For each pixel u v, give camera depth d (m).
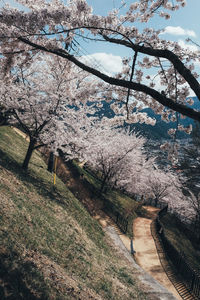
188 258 23.42
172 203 46.00
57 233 10.87
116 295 9.00
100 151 27.25
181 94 5.03
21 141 28.66
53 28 5.22
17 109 17.16
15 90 15.97
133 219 28.69
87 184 28.66
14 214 9.15
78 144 19.30
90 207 22.33
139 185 45.19
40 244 8.58
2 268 5.55
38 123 18.72
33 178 17.91
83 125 19.02
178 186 34.06
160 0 5.65
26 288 5.42
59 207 15.17
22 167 18.61
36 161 24.03
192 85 3.51
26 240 8.02
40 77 17.89
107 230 19.33
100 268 10.85
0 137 23.81
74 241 11.69
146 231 24.75
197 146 24.36
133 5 5.77
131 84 3.96
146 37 5.38
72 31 4.86
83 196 23.91
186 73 3.58
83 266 9.58
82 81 18.80
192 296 13.62
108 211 24.80
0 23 5.29
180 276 15.95
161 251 19.88
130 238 20.97
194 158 24.19
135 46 4.11
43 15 4.88
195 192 32.34
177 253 17.48
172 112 5.33
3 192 10.89
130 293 10.05
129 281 11.70
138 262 16.72
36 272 6.31
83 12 4.88
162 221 32.56
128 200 37.09
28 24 4.94
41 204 13.50
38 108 17.20
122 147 28.58
